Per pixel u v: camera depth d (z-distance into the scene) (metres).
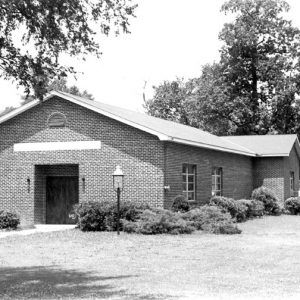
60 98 27.33
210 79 55.97
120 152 26.27
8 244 19.80
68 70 12.30
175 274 13.23
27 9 11.62
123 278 12.70
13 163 28.09
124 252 17.62
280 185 38.38
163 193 25.39
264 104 55.84
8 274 13.59
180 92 68.06
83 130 26.95
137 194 25.89
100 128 26.66
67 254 17.33
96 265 15.05
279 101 53.19
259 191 34.12
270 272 13.40
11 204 28.03
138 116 30.03
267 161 38.84
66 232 23.52
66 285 11.80
